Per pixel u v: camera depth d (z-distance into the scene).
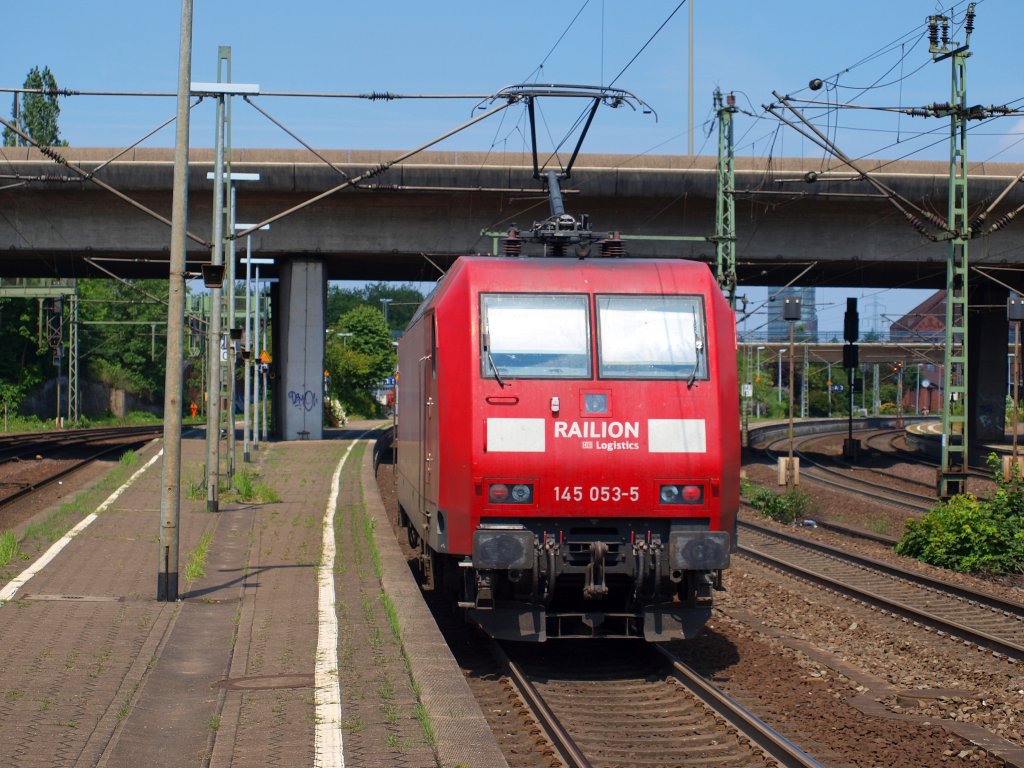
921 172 36.88
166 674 9.34
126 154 37.00
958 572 18.39
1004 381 48.38
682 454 10.91
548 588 10.88
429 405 12.07
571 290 11.24
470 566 10.88
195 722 8.10
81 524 18.83
